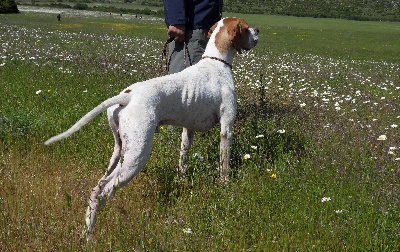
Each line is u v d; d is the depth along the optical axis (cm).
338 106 891
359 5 11881
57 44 1894
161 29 3969
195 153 562
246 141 631
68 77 1073
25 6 6831
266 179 533
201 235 407
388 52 3055
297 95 1001
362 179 535
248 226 434
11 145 609
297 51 2681
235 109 536
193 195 467
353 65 1959
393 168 571
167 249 388
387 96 1117
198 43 651
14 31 2467
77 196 489
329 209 461
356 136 702
